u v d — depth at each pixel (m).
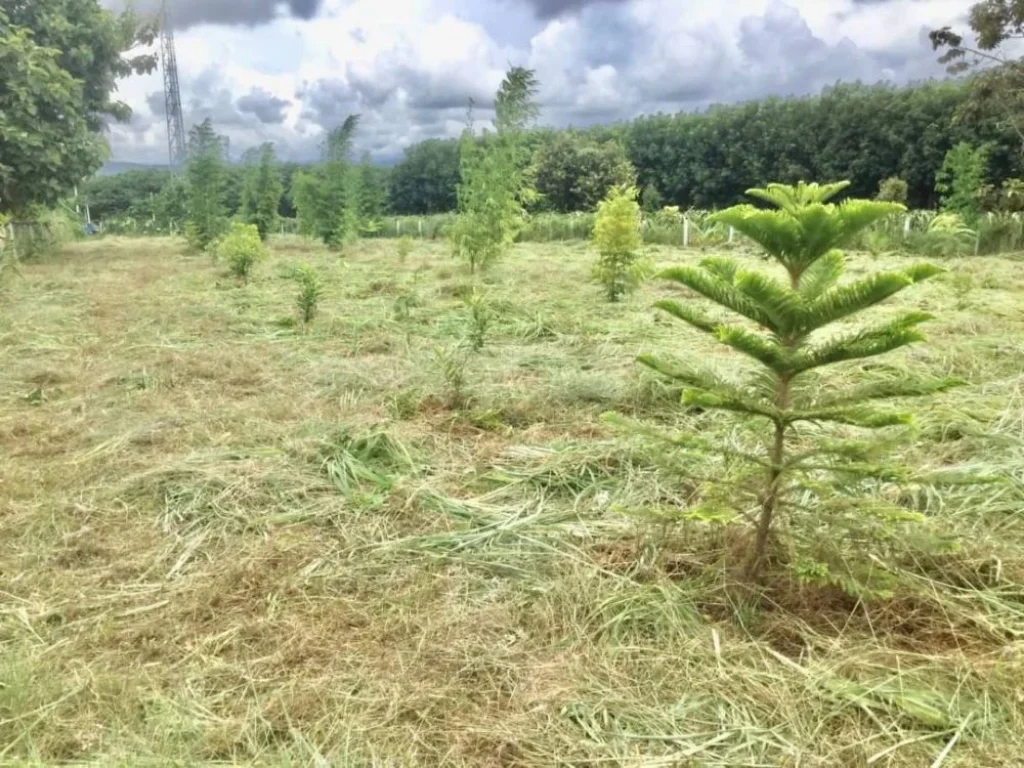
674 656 2.36
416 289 10.19
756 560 2.74
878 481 3.45
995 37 18.09
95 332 7.48
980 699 2.14
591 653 2.40
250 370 6.04
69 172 15.30
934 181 31.42
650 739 2.04
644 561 2.99
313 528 3.38
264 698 2.21
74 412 5.00
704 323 2.54
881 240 14.95
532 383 5.59
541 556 3.07
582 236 21.16
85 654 2.45
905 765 1.91
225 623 2.63
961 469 3.54
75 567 3.05
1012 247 15.41
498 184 12.09
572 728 2.08
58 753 2.01
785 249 2.51
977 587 2.73
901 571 2.73
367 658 2.41
